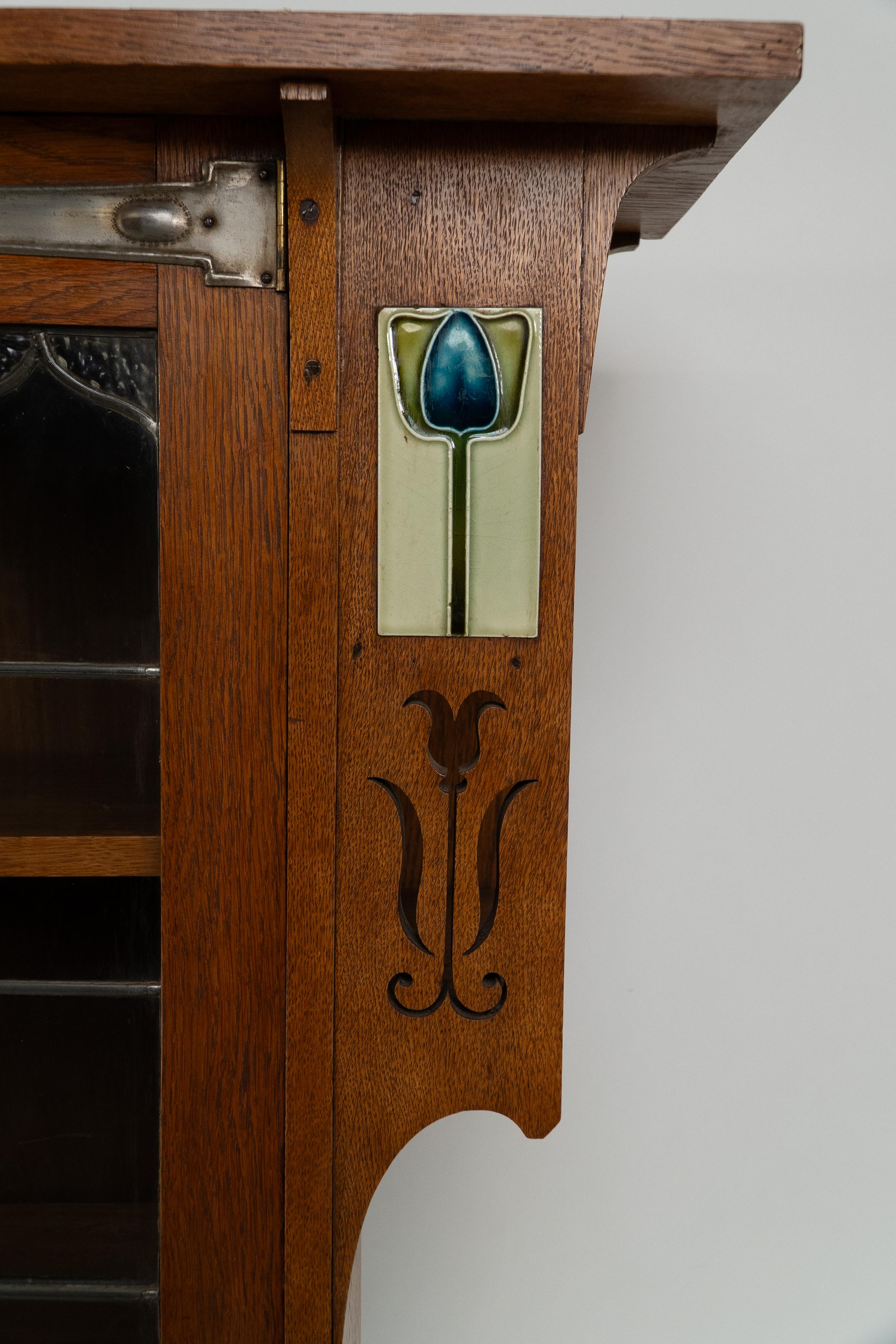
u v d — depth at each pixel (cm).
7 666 64
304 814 63
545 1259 125
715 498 117
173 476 62
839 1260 125
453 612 62
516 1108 65
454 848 64
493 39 54
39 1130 66
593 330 62
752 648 119
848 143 114
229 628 63
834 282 115
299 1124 65
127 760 65
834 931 122
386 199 61
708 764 120
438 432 62
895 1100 123
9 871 63
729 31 54
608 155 61
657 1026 123
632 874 121
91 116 60
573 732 119
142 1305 67
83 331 62
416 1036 65
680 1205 125
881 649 119
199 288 61
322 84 55
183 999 64
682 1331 125
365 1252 125
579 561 117
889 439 117
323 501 62
